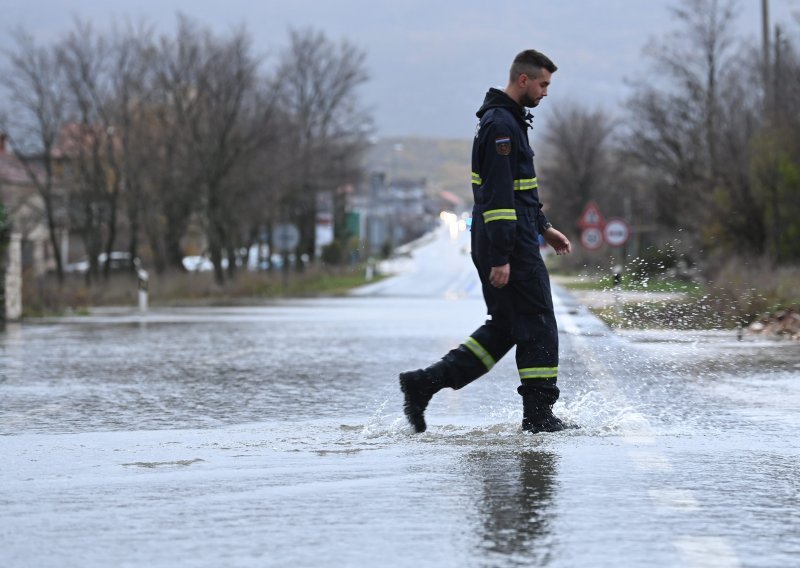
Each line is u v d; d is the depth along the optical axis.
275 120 147.25
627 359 26.42
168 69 140.12
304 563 12.65
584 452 19.23
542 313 21.19
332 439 21.20
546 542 13.41
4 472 18.17
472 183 21.53
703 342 36.47
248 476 17.55
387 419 24.09
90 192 144.62
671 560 12.65
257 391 30.33
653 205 128.75
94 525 14.48
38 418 25.16
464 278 188.88
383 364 38.25
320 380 33.09
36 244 190.62
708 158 118.62
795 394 28.00
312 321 67.19
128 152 142.38
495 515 14.75
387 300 106.38
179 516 14.93
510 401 27.45
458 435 21.27
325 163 164.25
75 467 18.61
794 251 83.56
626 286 26.56
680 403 26.25
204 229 154.00
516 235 20.95
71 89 139.38
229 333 56.00
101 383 32.81
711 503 15.43
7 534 14.05
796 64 95.88
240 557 12.92
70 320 71.00
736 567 12.38
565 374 32.38
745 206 86.62
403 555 12.91
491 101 21.31
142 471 18.17
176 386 31.81
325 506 15.40
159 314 79.94
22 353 43.97
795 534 13.80
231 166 138.38
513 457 18.77
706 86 125.31
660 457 18.80
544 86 21.25
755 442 20.55
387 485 16.69
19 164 176.00
